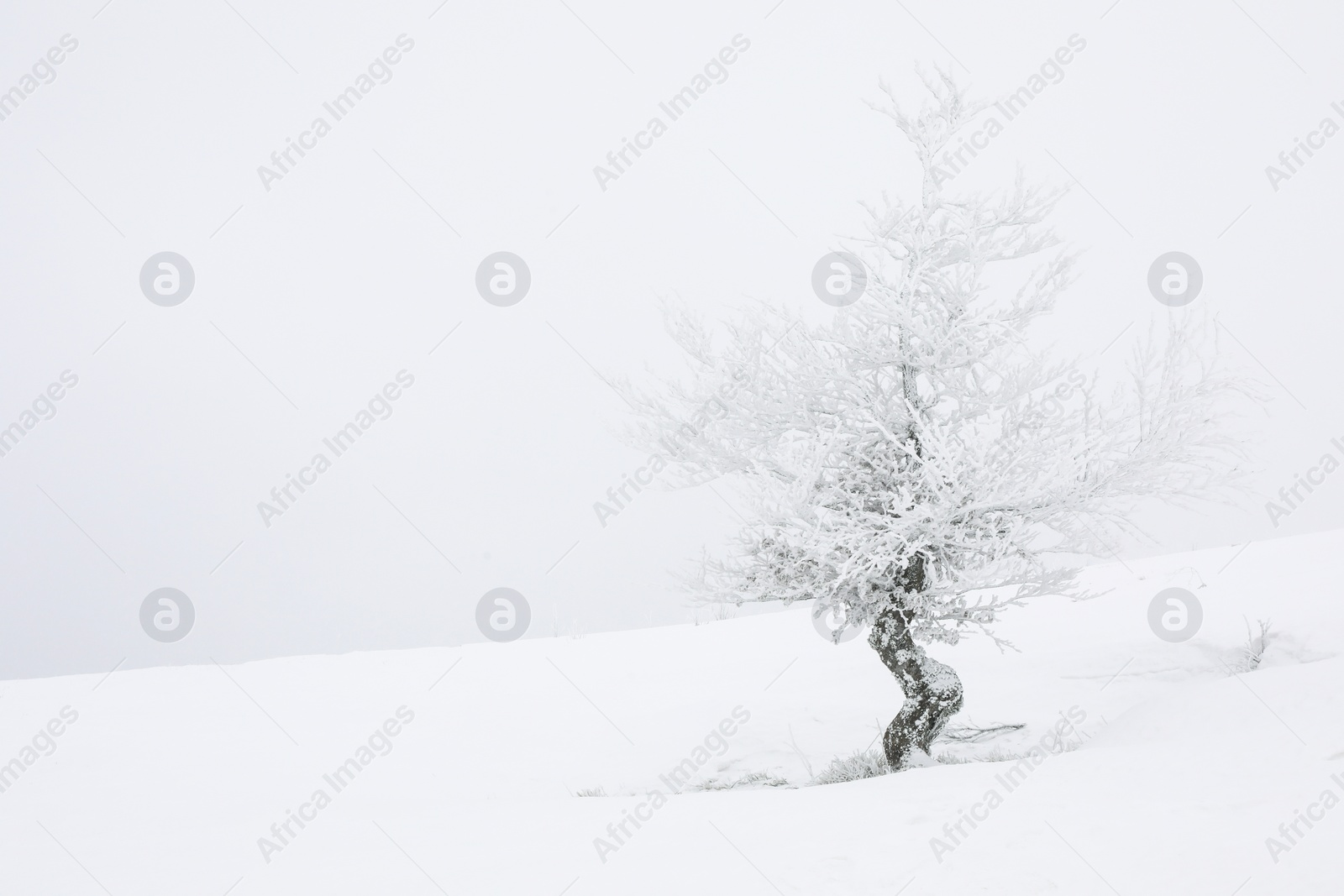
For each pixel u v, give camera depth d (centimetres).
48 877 712
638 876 536
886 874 493
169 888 634
